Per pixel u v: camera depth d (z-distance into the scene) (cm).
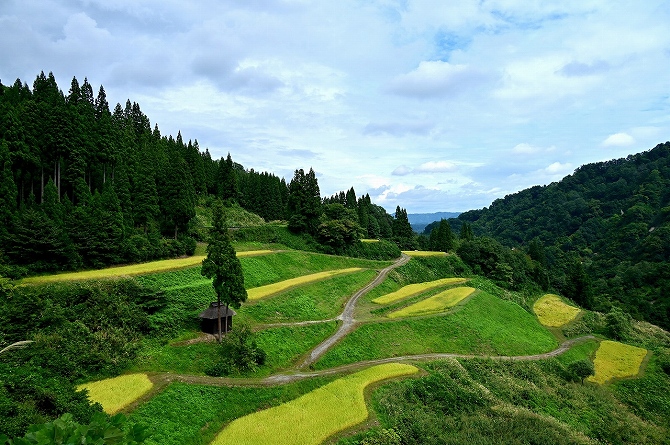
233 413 3197
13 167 5962
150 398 3075
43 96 7412
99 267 5503
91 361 3384
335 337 5188
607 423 4291
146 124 12406
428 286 8294
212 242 4331
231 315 4572
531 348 6319
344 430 3066
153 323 4188
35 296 3678
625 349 7131
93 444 714
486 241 11588
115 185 6938
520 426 3466
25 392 2455
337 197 14350
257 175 13288
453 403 3834
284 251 8500
